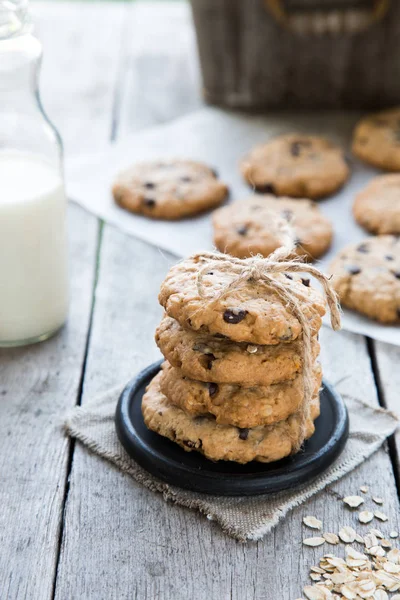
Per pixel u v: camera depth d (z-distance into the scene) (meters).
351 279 0.68
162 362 0.60
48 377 0.62
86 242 0.74
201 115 0.90
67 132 0.87
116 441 0.58
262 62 0.88
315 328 0.54
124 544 0.53
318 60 0.88
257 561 0.52
